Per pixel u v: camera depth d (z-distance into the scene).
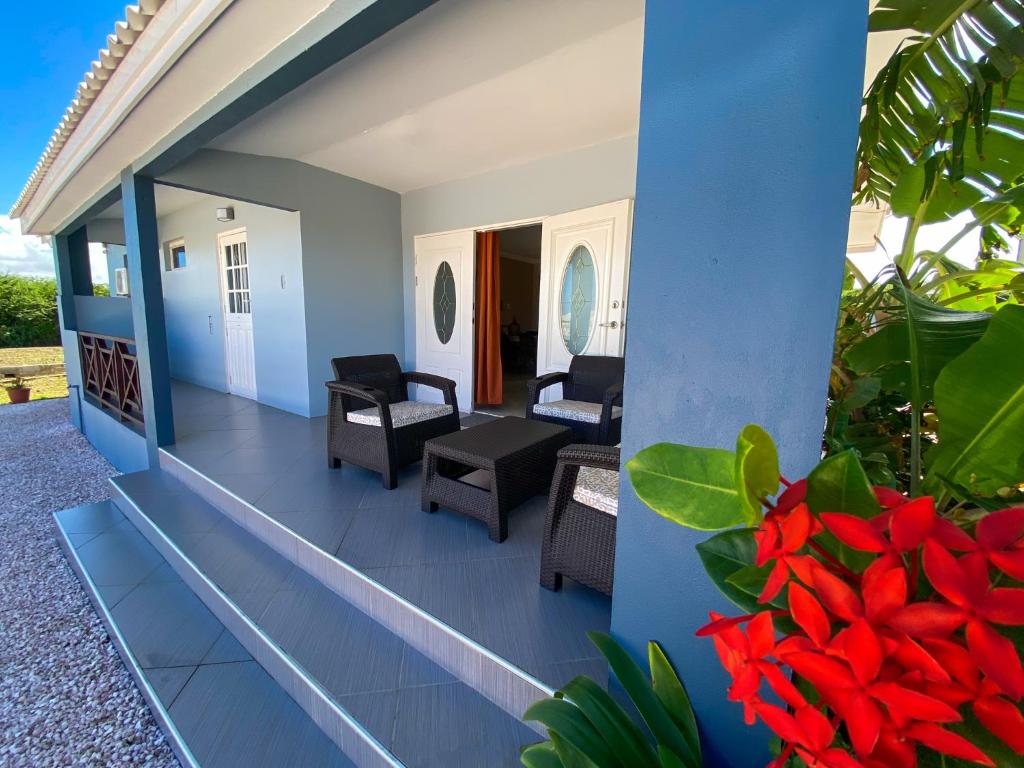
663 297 0.98
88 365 5.56
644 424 1.04
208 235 5.88
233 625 1.95
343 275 4.64
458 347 4.80
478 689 1.49
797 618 0.54
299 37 1.83
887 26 1.09
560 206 3.81
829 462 0.64
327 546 2.10
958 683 0.48
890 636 0.48
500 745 1.31
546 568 1.76
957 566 0.47
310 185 4.23
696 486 0.68
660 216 0.97
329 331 4.61
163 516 2.77
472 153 3.74
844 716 0.49
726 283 0.90
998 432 0.72
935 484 0.79
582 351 3.87
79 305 5.93
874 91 1.20
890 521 0.52
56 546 3.18
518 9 1.86
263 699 1.66
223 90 2.28
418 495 2.67
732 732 1.00
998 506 0.72
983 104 1.03
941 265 1.55
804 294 0.83
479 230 4.51
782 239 0.84
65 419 6.87
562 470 1.69
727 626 0.61
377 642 1.71
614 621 1.16
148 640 1.97
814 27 0.77
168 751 1.64
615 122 3.08
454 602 1.70
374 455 2.80
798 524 0.53
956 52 1.06
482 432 2.52
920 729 0.47
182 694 1.69
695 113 0.90
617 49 2.16
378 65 2.29
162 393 3.61
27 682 1.97
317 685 1.52
